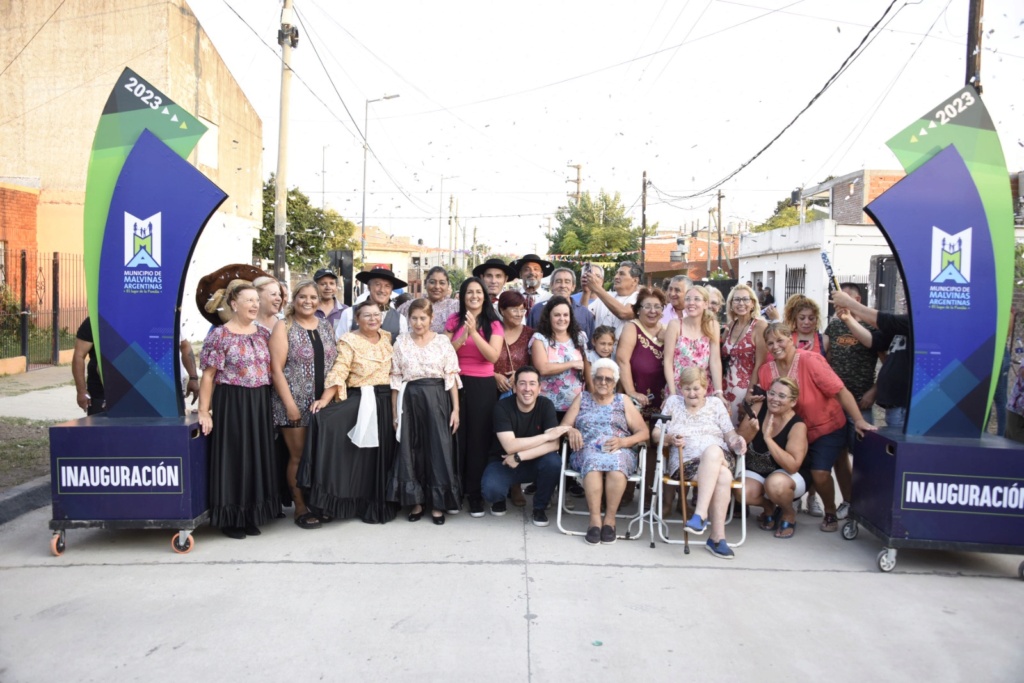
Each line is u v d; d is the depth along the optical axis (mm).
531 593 4496
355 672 3566
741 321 6305
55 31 20453
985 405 5184
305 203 35656
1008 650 3881
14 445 7781
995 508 4867
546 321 6312
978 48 8703
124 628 3996
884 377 6086
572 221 40500
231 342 5238
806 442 5605
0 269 15961
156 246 5301
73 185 20703
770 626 4109
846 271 22594
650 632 4012
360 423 5613
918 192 5148
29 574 4746
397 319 6582
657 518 5586
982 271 5160
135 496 5055
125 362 5348
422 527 5750
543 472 5758
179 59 21125
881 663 3725
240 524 5328
